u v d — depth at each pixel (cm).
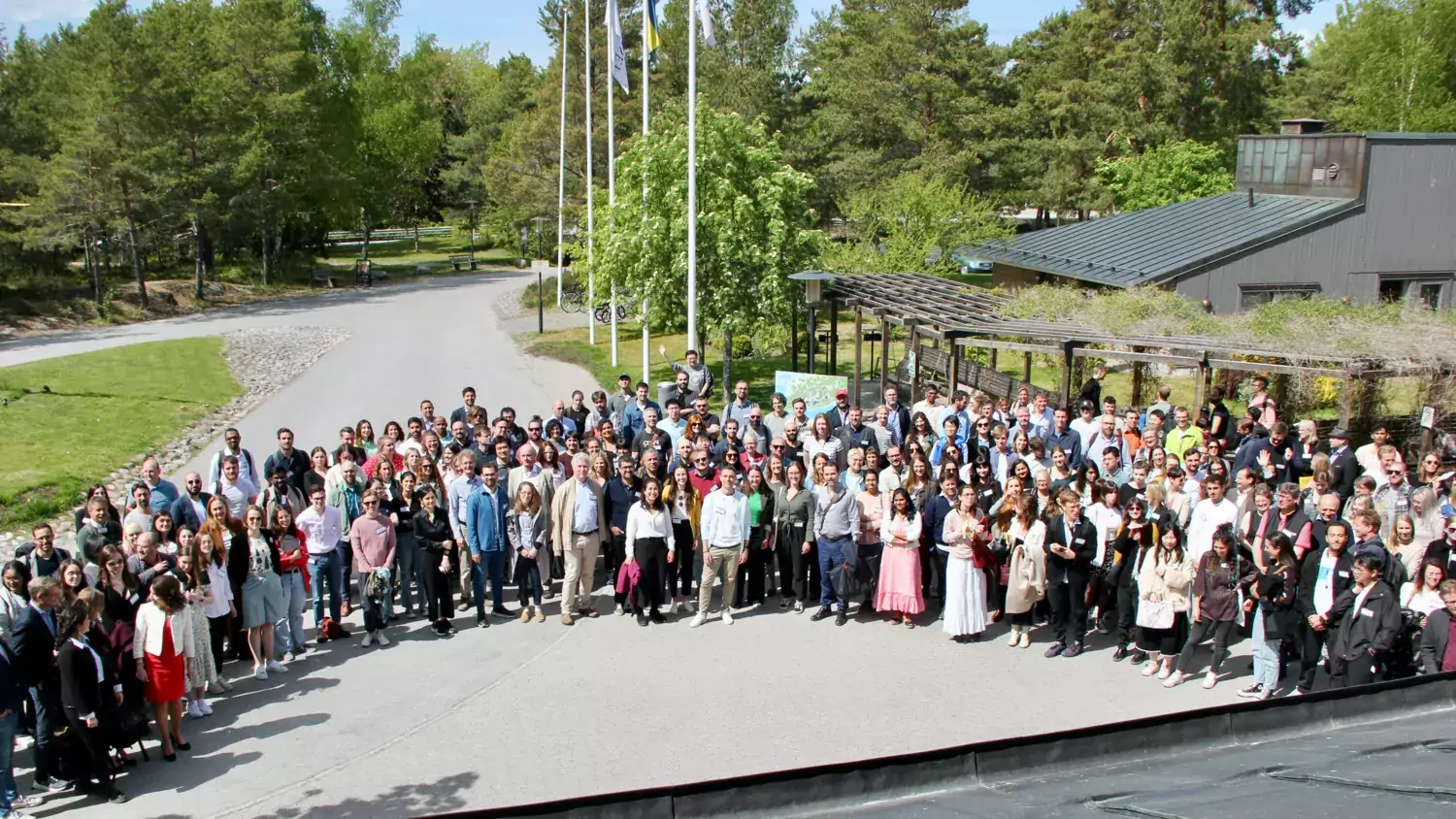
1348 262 2808
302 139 5366
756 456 1407
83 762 841
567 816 319
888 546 1213
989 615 1265
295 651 1176
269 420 2453
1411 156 2797
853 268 3588
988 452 1459
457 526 1284
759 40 4956
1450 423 1688
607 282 2875
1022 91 5459
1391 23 4856
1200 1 4712
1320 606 955
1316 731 391
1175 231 3017
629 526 1241
